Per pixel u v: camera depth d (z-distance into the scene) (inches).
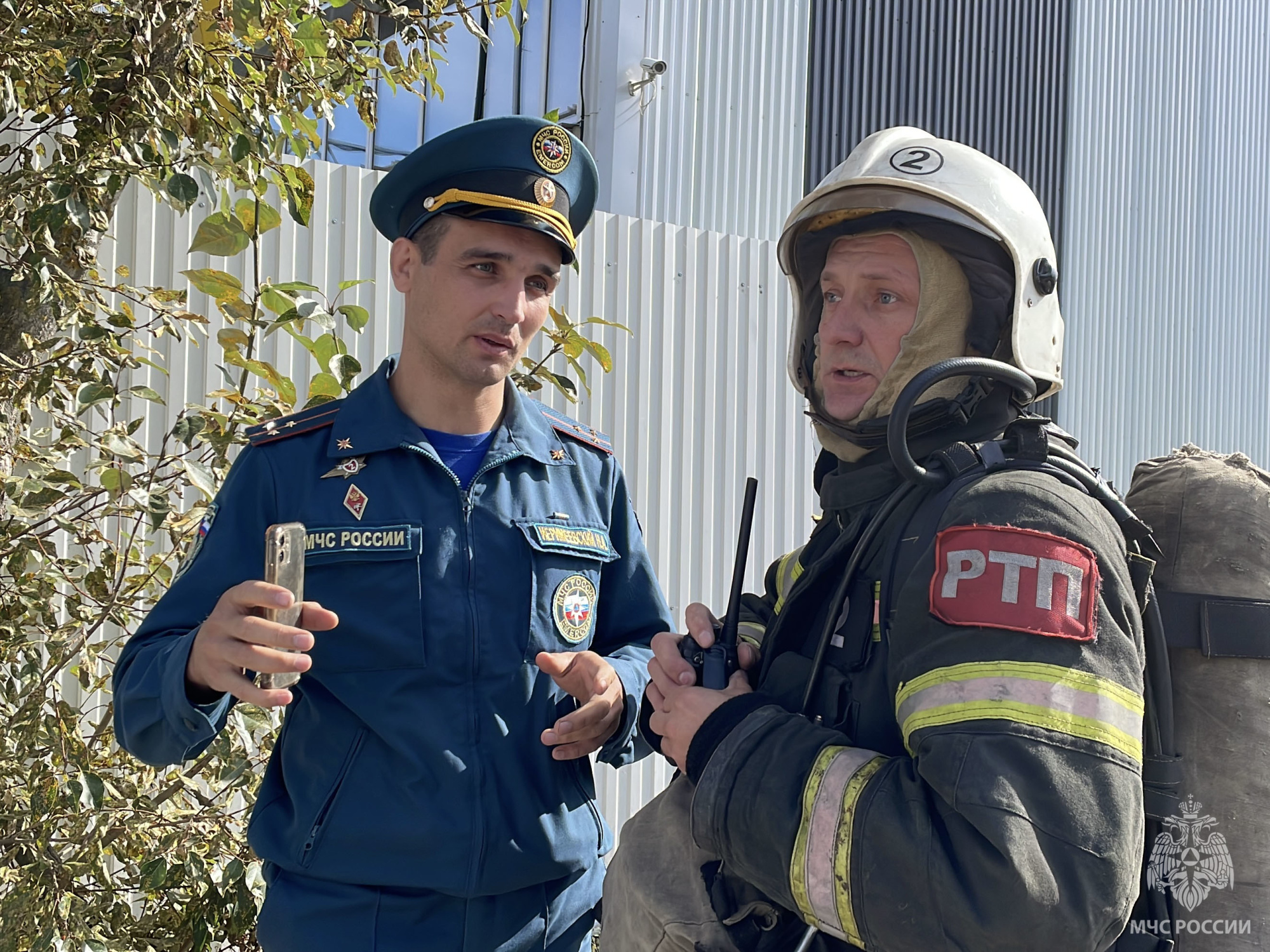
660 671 55.4
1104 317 270.4
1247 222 307.1
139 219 131.4
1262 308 312.3
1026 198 53.2
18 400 95.5
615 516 82.0
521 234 70.9
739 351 178.4
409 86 122.3
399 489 71.0
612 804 163.3
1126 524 48.1
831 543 58.7
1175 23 286.8
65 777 91.0
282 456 71.9
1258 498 50.3
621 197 201.9
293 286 96.9
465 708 68.6
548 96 208.7
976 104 248.5
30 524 95.7
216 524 70.6
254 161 101.8
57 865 88.9
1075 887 38.4
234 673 58.9
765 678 54.4
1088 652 41.6
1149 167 281.0
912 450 52.3
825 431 56.9
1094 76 268.1
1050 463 47.9
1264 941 47.2
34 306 97.4
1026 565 42.5
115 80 96.2
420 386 73.5
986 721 40.5
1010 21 253.6
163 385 132.0
